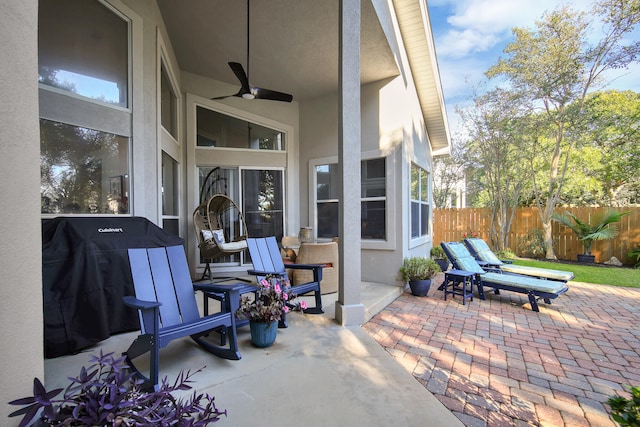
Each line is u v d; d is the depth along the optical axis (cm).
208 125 602
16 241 118
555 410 205
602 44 793
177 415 132
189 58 525
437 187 1675
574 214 877
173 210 533
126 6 353
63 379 212
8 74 116
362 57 499
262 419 176
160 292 252
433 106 746
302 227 662
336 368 239
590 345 313
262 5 393
